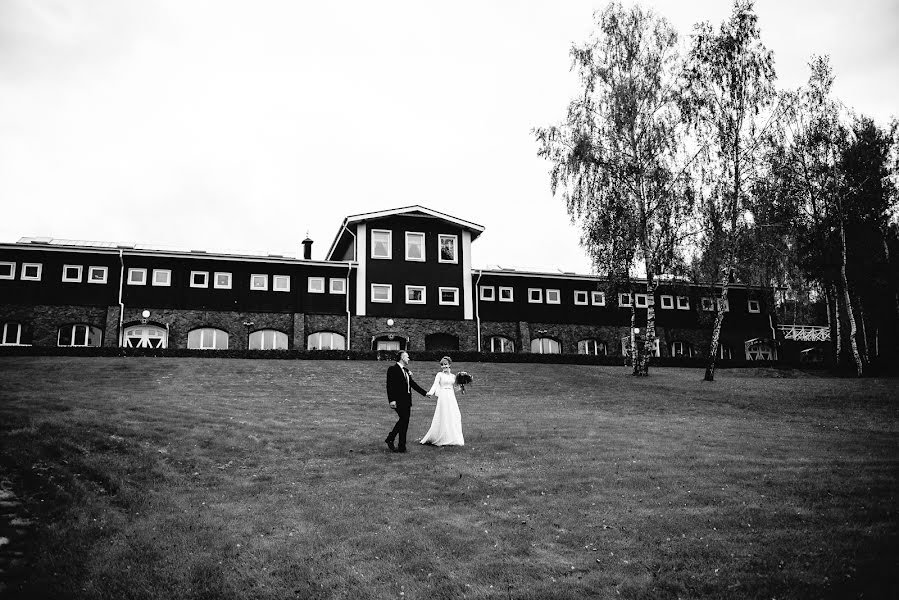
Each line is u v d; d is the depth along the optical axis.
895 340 44.91
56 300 37.34
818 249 37.78
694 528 9.70
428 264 43.28
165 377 25.56
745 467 13.20
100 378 24.55
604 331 46.66
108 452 13.35
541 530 9.68
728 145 30.31
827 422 19.59
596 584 8.05
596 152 31.39
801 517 10.12
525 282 45.91
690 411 21.62
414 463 13.30
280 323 40.31
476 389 26.02
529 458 13.84
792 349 50.41
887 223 38.81
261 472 12.74
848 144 37.09
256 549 9.07
